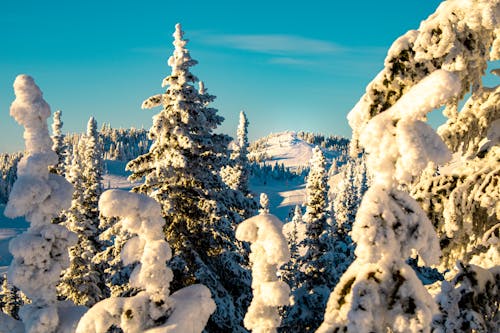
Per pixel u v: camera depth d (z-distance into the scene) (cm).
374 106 450
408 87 452
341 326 363
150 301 422
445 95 303
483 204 579
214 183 1786
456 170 629
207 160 1773
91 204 2902
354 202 3362
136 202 419
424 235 335
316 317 2527
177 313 422
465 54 461
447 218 585
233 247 1775
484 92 612
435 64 464
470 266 519
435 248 340
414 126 318
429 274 2192
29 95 567
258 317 412
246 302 1786
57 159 588
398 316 335
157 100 1717
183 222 1700
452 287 507
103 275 2827
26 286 564
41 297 571
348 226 3222
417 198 627
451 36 454
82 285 2741
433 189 622
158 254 418
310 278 2694
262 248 416
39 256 564
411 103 316
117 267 1578
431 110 312
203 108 1792
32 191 561
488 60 501
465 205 591
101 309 418
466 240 622
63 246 584
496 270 534
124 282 1548
